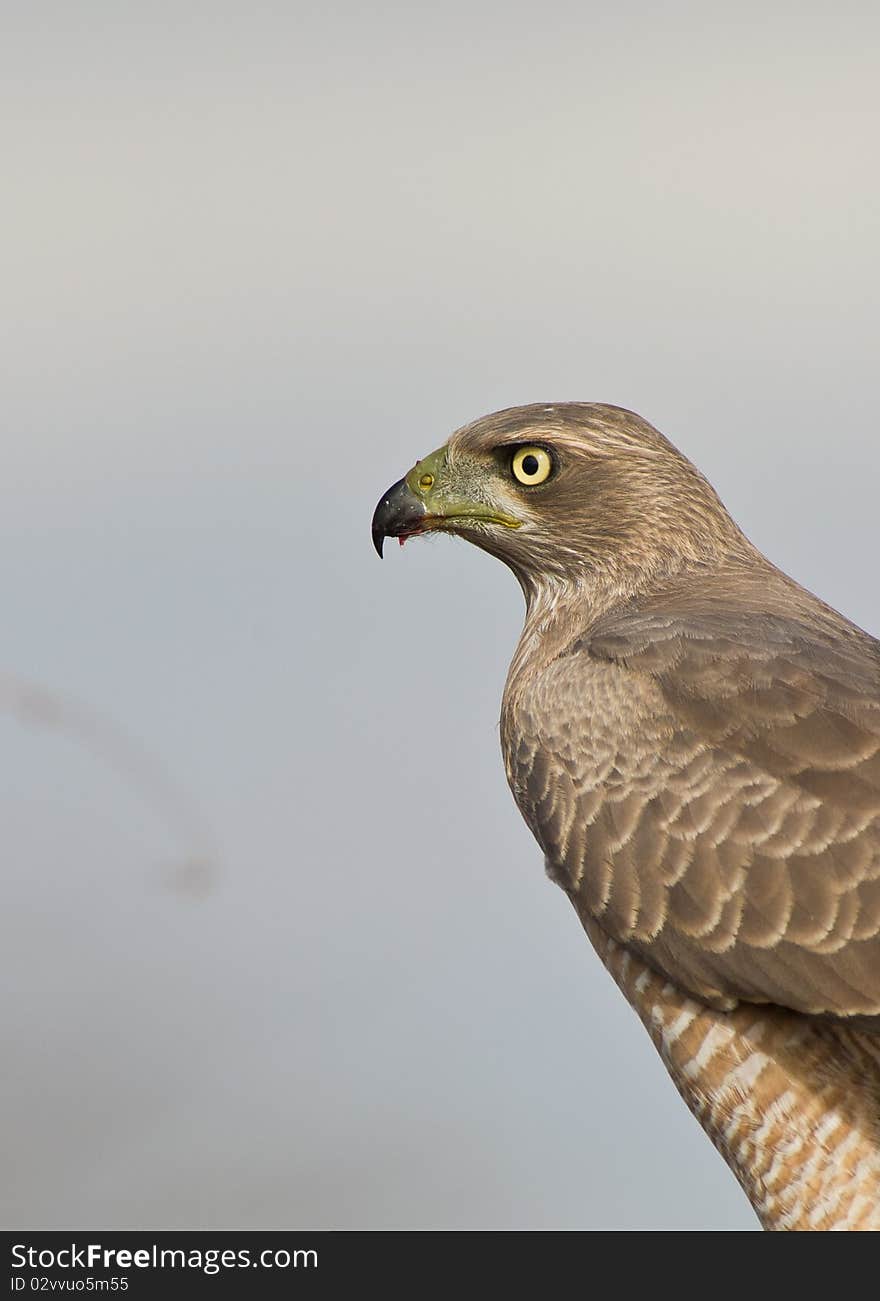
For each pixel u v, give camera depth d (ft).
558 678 43.34
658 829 40.68
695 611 43.78
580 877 41.57
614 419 46.70
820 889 39.17
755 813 39.86
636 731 41.45
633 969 41.45
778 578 45.70
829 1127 40.09
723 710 40.75
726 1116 40.91
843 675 40.91
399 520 47.60
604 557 46.42
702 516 46.14
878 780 39.29
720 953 39.88
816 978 39.17
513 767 43.68
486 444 47.11
